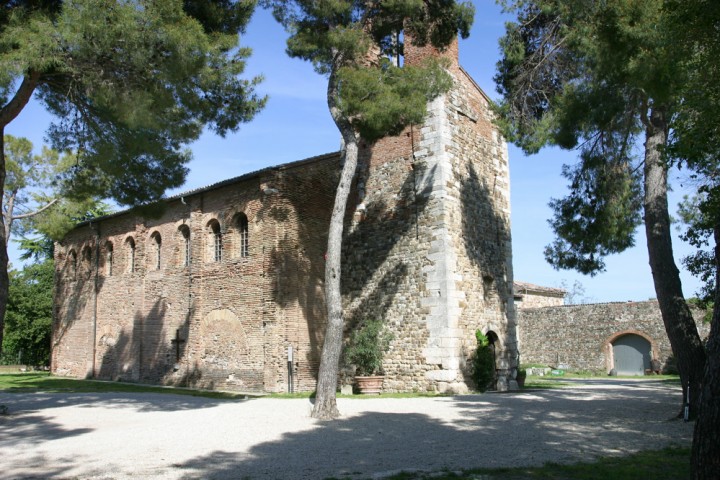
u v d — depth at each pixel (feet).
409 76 48.83
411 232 63.93
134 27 37.04
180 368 75.97
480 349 62.28
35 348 128.47
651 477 23.03
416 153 65.05
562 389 67.67
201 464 26.58
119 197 54.34
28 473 25.08
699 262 52.13
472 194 66.64
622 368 112.37
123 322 87.25
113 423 40.91
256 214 69.72
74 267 102.53
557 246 54.95
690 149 30.73
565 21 46.62
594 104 43.75
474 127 69.31
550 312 121.08
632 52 38.81
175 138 47.80
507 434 33.81
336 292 45.47
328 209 72.13
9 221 90.58
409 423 38.68
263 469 25.31
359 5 52.70
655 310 108.58
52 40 36.63
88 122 47.39
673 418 39.55
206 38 40.86
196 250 76.43
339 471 24.71
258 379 66.39
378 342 63.52
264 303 66.74
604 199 50.98
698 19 29.73
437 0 54.39
